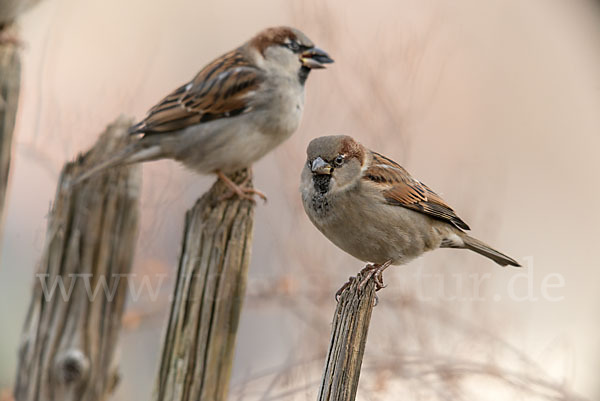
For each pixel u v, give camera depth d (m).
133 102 10.84
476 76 16.19
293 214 11.28
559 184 16.11
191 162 9.66
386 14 13.69
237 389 10.05
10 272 12.34
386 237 7.95
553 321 13.65
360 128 11.47
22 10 7.80
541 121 16.44
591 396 12.73
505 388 10.33
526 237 15.54
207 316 7.35
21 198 13.06
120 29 14.30
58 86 12.35
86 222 6.91
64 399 6.87
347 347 6.28
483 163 14.26
